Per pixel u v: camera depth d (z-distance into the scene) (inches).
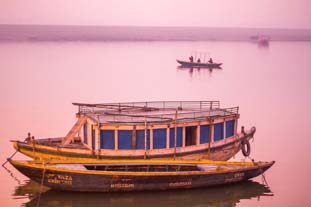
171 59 3929.6
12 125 1446.9
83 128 1019.9
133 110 1109.7
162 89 2283.5
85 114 1026.7
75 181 844.6
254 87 2372.0
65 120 1526.8
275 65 3415.4
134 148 944.9
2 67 2910.9
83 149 941.2
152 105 1437.0
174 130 966.4
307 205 843.4
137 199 858.8
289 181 984.3
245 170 919.0
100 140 933.2
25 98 1934.1
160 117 979.3
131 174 848.9
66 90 2171.5
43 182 850.1
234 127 1080.8
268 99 2004.2
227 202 863.7
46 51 4183.1
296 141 1307.8
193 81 2618.1
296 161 1125.1
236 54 4520.2
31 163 876.0
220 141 1039.6
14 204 834.2
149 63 3528.5
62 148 948.6
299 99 2003.0
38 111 1669.5
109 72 2869.1
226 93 2176.4
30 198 862.5
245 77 2778.1
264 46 5900.6
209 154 1018.1
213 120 1016.2
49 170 834.2
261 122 1546.5
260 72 3011.8
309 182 976.9
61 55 3833.7
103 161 896.3
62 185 852.0
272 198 885.8
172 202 854.5
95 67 3088.1
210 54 4520.2
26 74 2645.2
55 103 1831.9
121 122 944.3
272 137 1349.7
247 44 6624.0
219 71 3125.0
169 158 967.6
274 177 1008.9
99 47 5022.1
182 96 2070.6
